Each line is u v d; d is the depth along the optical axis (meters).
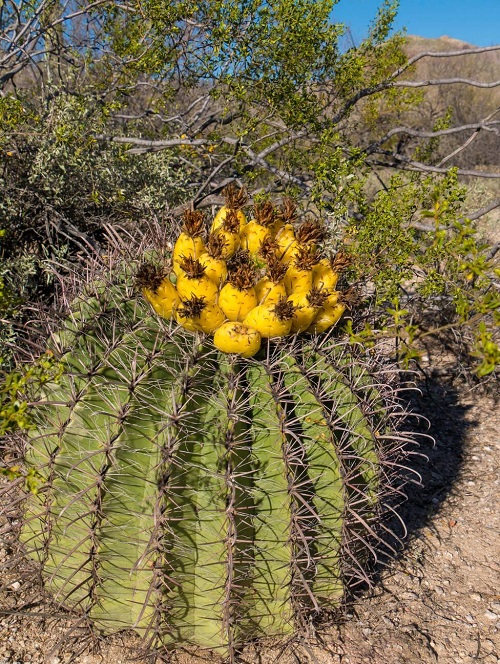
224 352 2.30
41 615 2.49
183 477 2.17
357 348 2.61
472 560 3.18
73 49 6.31
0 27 6.29
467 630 2.73
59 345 2.41
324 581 2.46
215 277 2.36
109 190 5.02
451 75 16.75
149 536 2.20
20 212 4.68
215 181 5.99
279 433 2.22
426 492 3.75
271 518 2.25
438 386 5.24
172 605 2.28
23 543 2.53
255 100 5.01
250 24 4.51
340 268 2.53
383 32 5.63
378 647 2.60
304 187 5.08
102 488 2.15
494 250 5.11
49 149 4.60
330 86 5.60
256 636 2.48
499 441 4.37
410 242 3.54
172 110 7.10
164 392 2.24
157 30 4.72
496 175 5.39
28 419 2.15
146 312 2.45
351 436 2.43
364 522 2.33
